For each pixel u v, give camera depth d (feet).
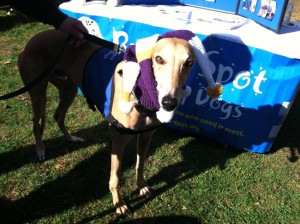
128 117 6.98
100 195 8.91
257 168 10.34
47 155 10.13
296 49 9.26
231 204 9.00
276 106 9.94
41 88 9.07
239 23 10.85
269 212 8.86
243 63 9.82
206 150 11.00
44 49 8.59
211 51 10.13
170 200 8.99
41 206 8.46
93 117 11.99
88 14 11.68
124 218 8.37
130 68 6.36
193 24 10.53
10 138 10.61
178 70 5.81
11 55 15.94
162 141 11.20
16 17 21.02
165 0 13.21
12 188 8.91
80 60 8.09
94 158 10.16
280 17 10.05
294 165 10.55
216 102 10.59
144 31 10.80
